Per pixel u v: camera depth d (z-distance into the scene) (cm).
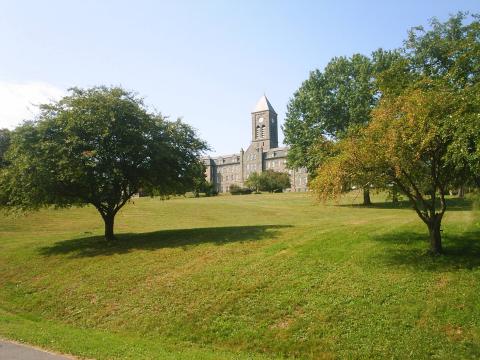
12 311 1595
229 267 1630
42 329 1229
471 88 1231
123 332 1306
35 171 2039
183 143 2398
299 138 4572
